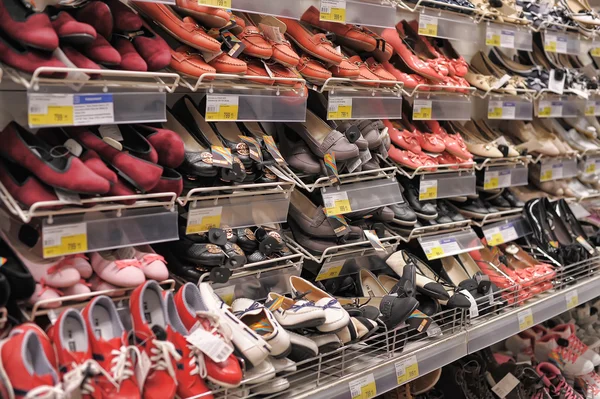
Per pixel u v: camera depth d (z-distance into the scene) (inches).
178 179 57.5
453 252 89.0
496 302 85.2
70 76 48.4
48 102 47.3
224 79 62.5
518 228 103.5
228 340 54.2
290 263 70.3
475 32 92.1
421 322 72.6
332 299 65.9
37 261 51.2
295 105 68.2
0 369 42.3
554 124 121.6
